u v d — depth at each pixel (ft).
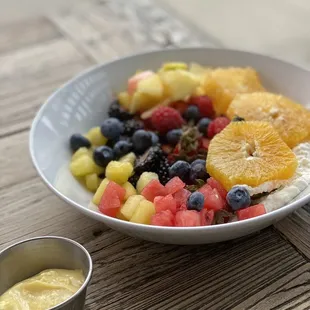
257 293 1.36
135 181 1.62
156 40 2.29
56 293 1.30
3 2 3.64
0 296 1.31
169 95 1.84
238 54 1.92
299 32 2.94
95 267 1.43
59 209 1.58
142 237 1.42
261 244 1.46
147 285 1.39
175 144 1.74
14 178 1.69
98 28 2.39
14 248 1.34
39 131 1.67
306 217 1.52
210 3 3.27
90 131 1.77
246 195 1.46
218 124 1.71
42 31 2.39
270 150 1.53
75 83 1.83
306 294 1.35
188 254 1.45
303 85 1.81
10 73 2.15
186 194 1.51
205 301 1.35
